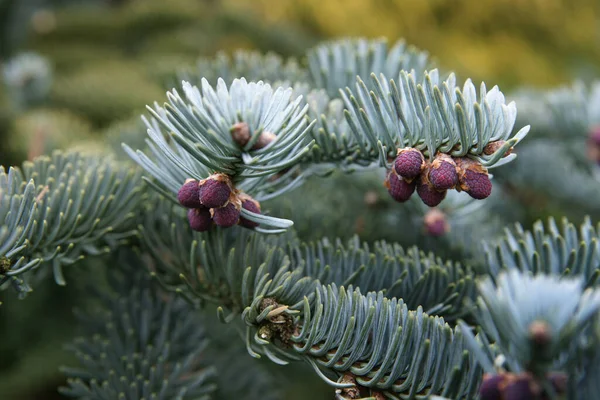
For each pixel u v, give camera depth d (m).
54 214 0.31
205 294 0.31
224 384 0.38
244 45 1.07
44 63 0.72
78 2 1.40
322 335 0.27
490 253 0.30
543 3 1.18
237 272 0.30
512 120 0.27
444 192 0.27
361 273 0.31
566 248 0.29
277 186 0.32
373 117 0.29
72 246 0.30
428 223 0.35
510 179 0.48
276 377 0.48
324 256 0.31
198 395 0.34
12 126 0.59
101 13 1.25
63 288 0.50
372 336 0.27
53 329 0.52
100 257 0.35
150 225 0.33
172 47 1.06
